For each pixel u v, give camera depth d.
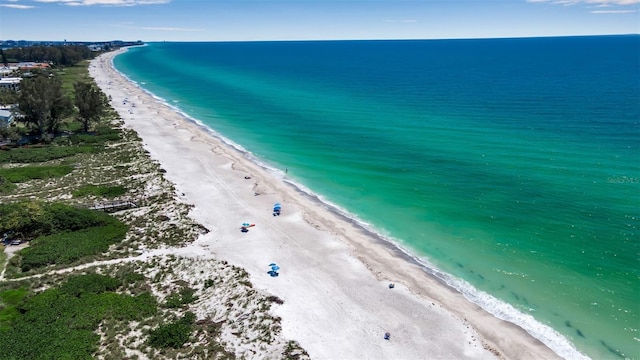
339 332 34.69
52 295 37.72
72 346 31.97
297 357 31.66
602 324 35.53
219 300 38.03
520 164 67.94
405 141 83.56
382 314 36.97
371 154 77.62
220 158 77.69
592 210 52.47
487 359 32.28
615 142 76.31
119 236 48.53
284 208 57.41
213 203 58.38
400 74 193.75
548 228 49.50
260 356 31.73
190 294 38.72
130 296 38.38
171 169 70.94
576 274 41.56
